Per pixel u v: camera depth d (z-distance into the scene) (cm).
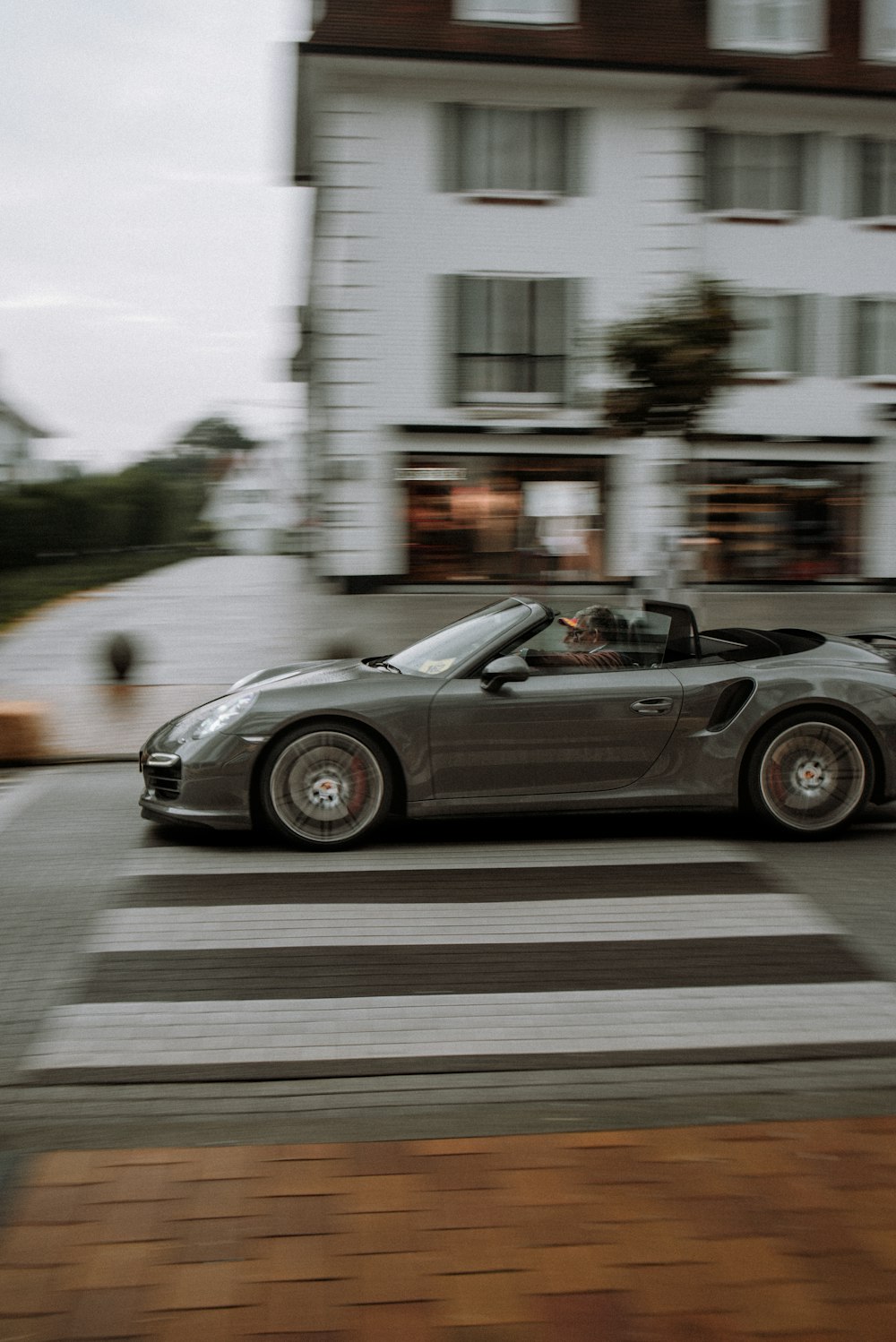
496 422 2048
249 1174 262
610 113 2019
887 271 2116
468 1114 300
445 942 425
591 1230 240
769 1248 234
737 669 570
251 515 5541
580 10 2011
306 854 544
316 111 2152
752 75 2044
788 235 2088
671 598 1543
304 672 610
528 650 565
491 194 2005
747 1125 288
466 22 1978
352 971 397
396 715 541
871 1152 273
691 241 2053
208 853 548
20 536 3130
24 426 5591
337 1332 210
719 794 563
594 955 413
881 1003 372
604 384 2039
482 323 2038
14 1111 303
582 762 553
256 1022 356
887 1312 216
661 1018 360
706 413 1103
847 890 490
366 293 2014
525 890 488
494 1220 244
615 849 552
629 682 559
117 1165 267
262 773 545
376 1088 316
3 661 1349
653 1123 293
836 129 2086
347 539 2081
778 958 411
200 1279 224
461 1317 214
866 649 613
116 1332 210
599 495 2103
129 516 3975
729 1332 211
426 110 1988
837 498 2162
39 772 780
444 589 2102
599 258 2041
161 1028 353
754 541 2153
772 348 2114
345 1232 239
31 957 411
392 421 2047
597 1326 212
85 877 509
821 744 566
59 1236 237
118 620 1788
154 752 567
